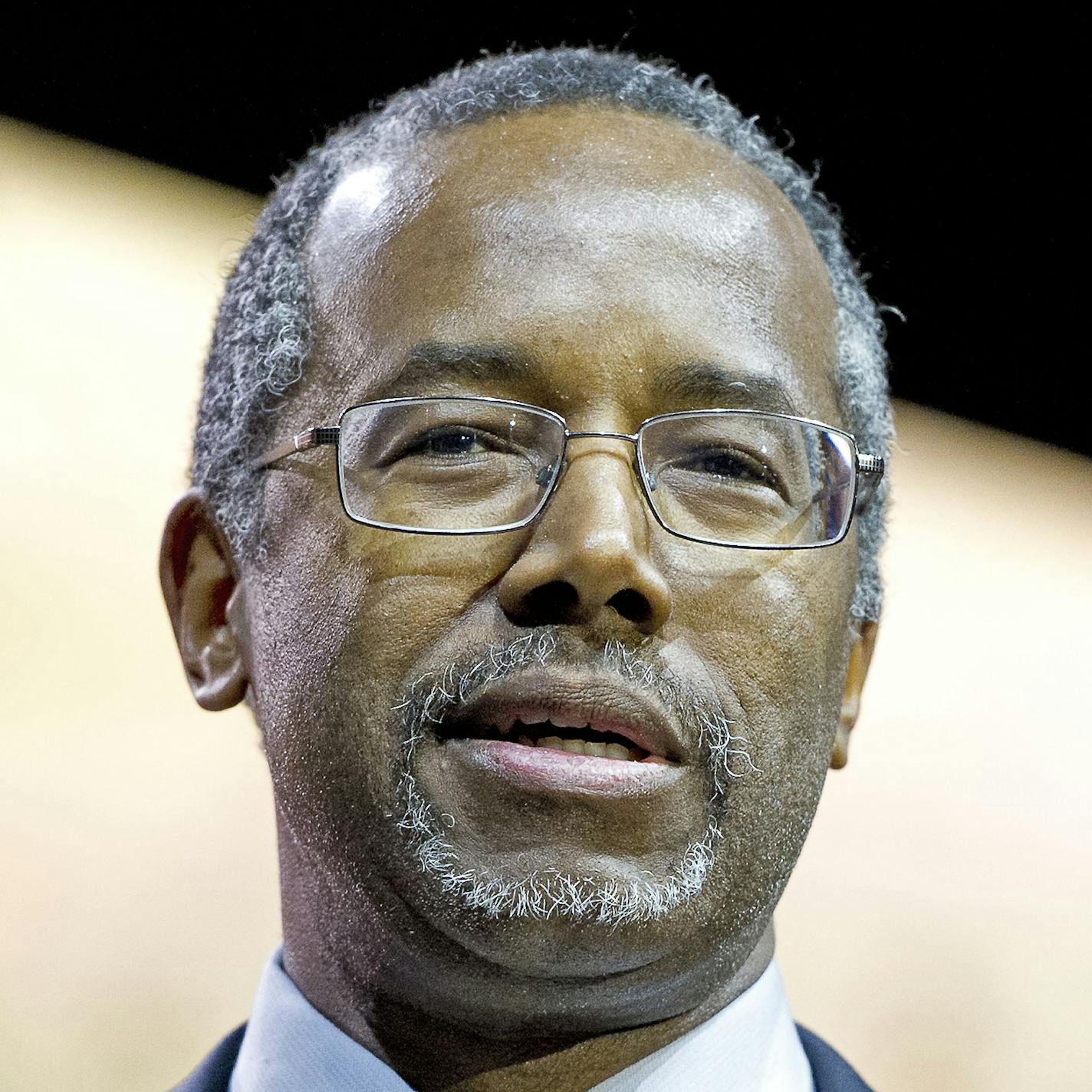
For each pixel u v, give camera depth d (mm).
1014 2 11203
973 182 12727
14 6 12477
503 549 5281
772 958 6180
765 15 11375
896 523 18531
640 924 5035
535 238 5629
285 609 5684
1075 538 18375
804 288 6125
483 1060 5559
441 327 5543
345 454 5562
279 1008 5918
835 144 12430
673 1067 5629
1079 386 16016
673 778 5137
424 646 5258
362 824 5289
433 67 11836
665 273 5645
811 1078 6227
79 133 14648
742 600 5418
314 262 6137
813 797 5711
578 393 5434
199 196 15344
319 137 12672
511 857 4996
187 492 6559
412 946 5258
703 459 5586
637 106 6316
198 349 15852
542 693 5043
